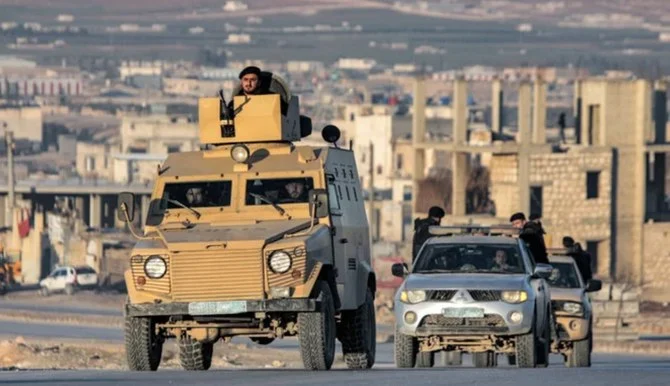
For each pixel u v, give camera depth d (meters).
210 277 57.69
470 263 67.12
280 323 59.06
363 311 64.12
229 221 60.47
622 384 49.97
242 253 57.59
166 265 57.97
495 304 64.25
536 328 65.19
